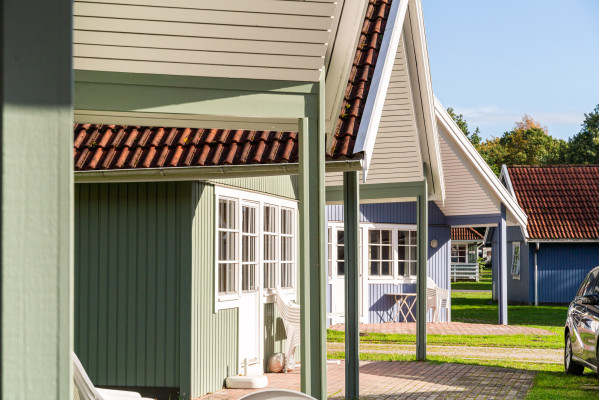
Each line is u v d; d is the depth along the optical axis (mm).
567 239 31125
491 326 22750
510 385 11391
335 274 22406
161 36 5871
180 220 10258
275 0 5766
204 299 10555
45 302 2453
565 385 11266
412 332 20344
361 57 9562
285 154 8875
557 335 19859
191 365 10102
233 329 11633
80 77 6051
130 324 10344
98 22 5730
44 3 2506
